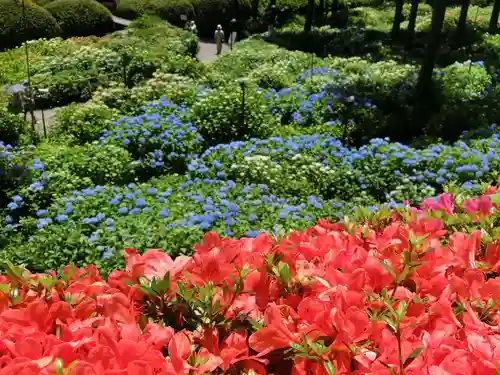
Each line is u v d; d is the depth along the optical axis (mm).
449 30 25375
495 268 2475
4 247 5566
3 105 10805
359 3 37500
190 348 1804
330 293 2057
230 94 10367
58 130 9867
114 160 7789
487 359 1771
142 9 27641
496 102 12234
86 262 4887
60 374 1566
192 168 7477
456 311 2148
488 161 7699
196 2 29562
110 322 1903
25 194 6652
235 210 5879
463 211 3342
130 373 1627
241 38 29594
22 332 1849
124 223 5484
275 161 8000
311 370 1767
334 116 11531
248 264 2260
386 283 2236
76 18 22406
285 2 33094
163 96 10984
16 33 19188
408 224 2883
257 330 1870
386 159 7855
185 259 2352
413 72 15453
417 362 1730
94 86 13898
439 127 10672
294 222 5793
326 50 23016
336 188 7535
